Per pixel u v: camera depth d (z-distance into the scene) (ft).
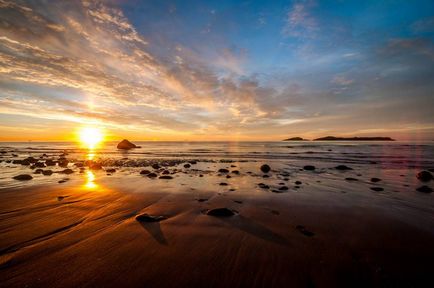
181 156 85.97
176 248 11.77
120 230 14.20
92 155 91.30
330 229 14.48
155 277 9.27
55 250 11.51
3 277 9.21
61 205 19.76
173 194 24.08
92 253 11.22
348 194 24.30
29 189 26.04
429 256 11.02
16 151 122.52
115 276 9.32
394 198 22.57
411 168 47.09
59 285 8.75
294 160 67.36
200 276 9.35
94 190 25.73
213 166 52.44
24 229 14.29
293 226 15.01
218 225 15.14
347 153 94.94
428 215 17.25
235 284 8.89
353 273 9.62
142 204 20.22
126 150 134.92
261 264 10.27
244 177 36.24
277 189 26.91
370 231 14.11
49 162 56.18
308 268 9.96
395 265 10.24
